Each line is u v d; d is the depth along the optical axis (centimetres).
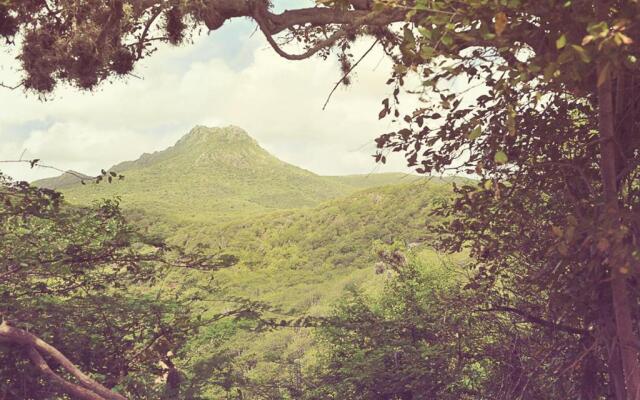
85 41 689
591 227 478
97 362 1080
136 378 1109
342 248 16675
